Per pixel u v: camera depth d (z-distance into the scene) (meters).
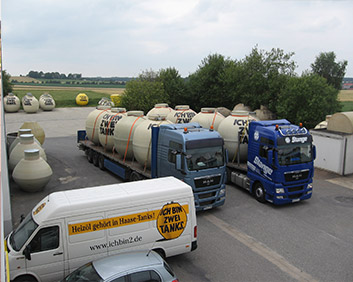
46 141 26.73
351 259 8.87
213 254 9.11
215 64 40.88
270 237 10.16
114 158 16.19
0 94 11.05
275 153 12.02
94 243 7.25
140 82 41.22
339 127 17.86
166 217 7.97
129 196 7.57
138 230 7.66
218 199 11.91
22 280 6.87
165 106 23.70
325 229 10.75
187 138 11.23
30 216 7.57
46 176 14.10
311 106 27.58
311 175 12.65
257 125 13.12
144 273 6.14
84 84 150.25
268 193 12.55
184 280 7.84
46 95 50.31
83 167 18.66
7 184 9.30
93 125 18.58
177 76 44.66
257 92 35.00
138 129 14.23
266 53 34.91
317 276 8.06
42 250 6.91
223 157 11.88
